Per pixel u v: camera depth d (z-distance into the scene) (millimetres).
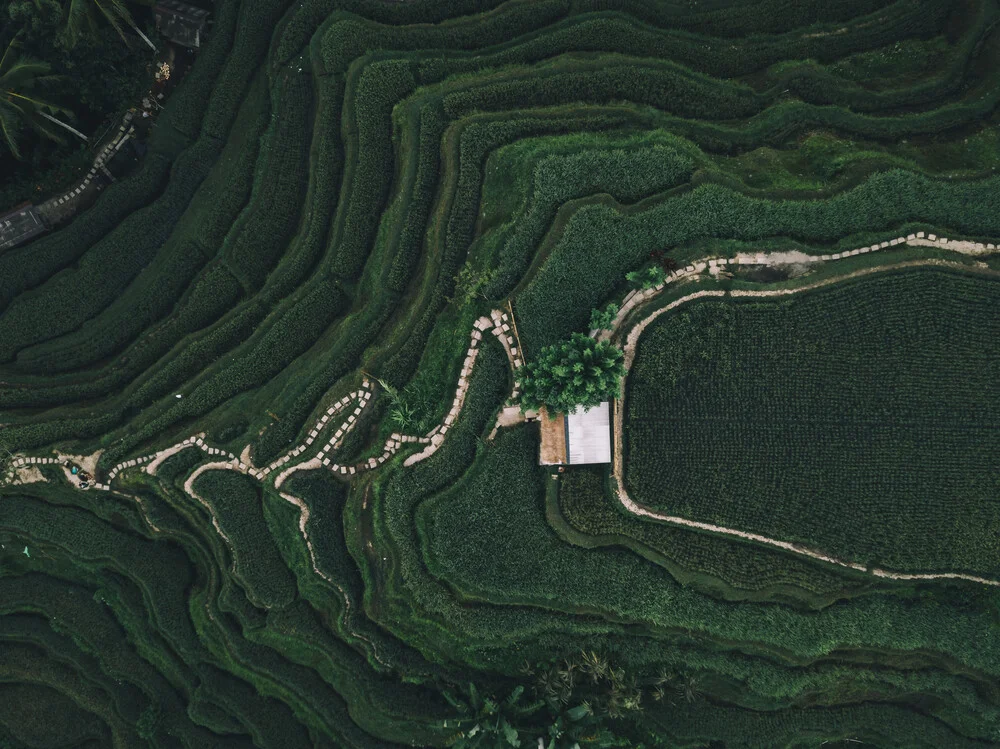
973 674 33500
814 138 36438
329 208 38906
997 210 33625
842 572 33844
